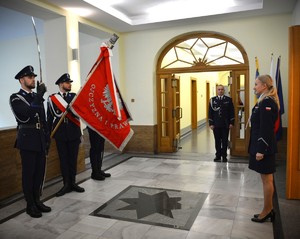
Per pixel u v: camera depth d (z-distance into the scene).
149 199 3.34
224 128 5.07
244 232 2.50
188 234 2.50
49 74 4.71
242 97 5.81
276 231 2.50
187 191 3.59
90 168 4.79
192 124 10.45
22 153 2.83
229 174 4.32
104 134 3.38
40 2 4.02
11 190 3.52
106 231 2.58
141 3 4.71
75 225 2.70
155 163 5.12
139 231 2.57
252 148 2.56
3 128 3.51
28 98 2.82
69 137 3.49
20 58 7.22
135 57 6.05
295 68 2.89
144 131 6.08
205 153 5.97
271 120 2.42
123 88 6.19
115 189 3.71
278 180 3.64
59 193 3.47
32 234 2.54
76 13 4.70
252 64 5.21
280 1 4.28
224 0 4.65
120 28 5.71
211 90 13.72
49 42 4.65
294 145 2.91
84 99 3.27
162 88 6.14
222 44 5.59
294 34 2.87
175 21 5.27
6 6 3.99
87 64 6.57
